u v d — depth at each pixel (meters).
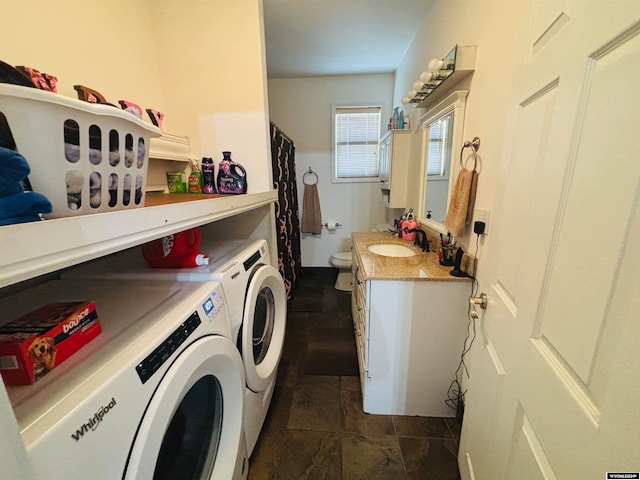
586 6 0.46
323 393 1.63
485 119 1.20
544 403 0.53
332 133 3.35
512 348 0.69
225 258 1.10
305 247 3.69
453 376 1.42
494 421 0.78
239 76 1.46
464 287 1.31
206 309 0.75
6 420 0.30
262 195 1.42
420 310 1.36
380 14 1.97
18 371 0.43
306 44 2.40
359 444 1.31
